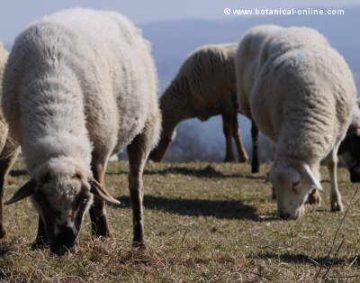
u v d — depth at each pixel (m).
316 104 14.34
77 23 10.13
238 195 16.89
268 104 15.16
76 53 9.66
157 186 17.67
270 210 15.34
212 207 15.55
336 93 14.68
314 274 9.14
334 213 14.98
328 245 11.23
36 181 8.51
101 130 9.80
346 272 9.37
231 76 22.58
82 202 8.53
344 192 17.69
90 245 9.88
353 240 11.70
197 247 10.52
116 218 13.65
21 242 10.54
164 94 23.77
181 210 15.02
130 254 9.70
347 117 15.04
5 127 10.83
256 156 20.23
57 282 8.75
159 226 13.16
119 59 10.36
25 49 9.68
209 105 23.19
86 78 9.60
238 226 13.34
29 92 9.31
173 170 20.14
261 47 17.30
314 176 14.12
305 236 12.10
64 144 8.70
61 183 8.36
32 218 12.95
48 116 9.04
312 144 14.13
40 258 9.42
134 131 10.77
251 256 10.28
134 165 11.15
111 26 10.70
